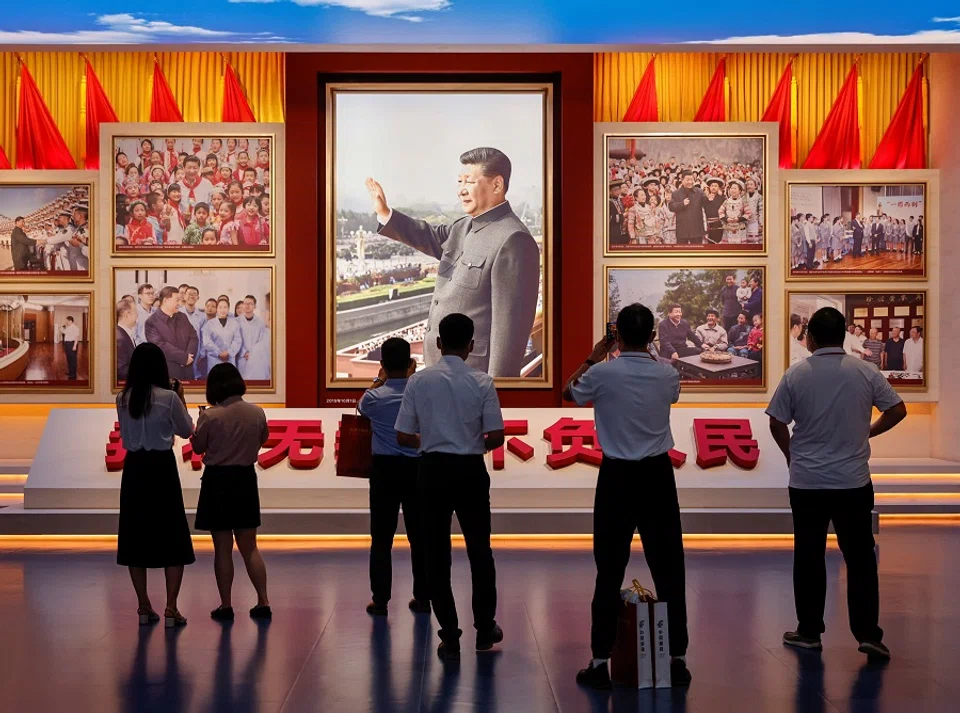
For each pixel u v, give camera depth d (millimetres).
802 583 4906
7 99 12281
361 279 11562
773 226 11688
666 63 12281
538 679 4402
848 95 12375
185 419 5555
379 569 5727
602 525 4285
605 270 11617
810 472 4773
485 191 11539
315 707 4008
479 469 4766
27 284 11836
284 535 8672
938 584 6664
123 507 5500
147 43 9586
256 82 12172
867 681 4355
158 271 11641
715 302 11703
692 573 7035
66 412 9328
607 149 11617
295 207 11438
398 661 4707
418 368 11578
